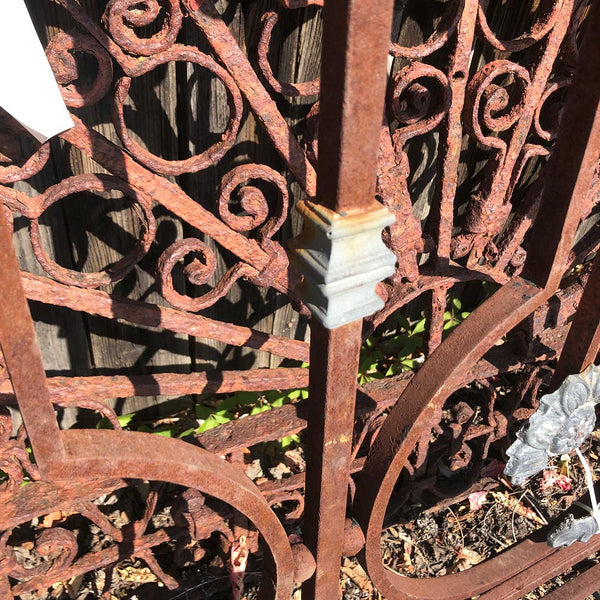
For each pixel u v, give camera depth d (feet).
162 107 5.88
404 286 6.36
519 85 5.72
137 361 7.97
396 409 4.23
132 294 7.25
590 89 3.19
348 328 3.28
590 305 4.33
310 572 4.61
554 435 4.77
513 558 6.04
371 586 7.27
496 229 6.51
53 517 7.54
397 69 6.62
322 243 2.89
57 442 2.79
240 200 5.21
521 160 6.24
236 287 7.61
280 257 5.63
